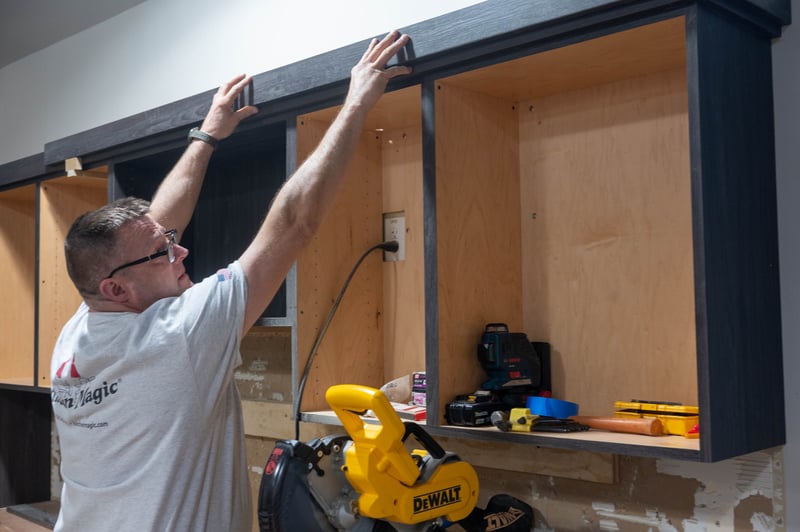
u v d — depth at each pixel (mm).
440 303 1744
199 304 1362
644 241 1750
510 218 1945
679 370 1683
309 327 2051
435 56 1732
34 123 3613
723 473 1614
